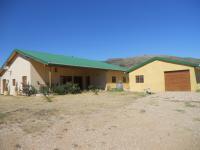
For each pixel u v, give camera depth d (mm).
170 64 20203
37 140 5395
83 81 26859
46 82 21703
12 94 22531
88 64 25438
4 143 5168
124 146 5031
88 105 11039
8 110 9727
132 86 22938
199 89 18594
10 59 22797
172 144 5172
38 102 13008
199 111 8977
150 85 21531
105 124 6902
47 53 25547
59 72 23156
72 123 7031
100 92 22125
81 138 5555
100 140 5414
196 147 4996
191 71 18812
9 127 6578
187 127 6574
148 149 4871
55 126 6668
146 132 6066
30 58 20453
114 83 28375
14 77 22453
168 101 11977
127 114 8445
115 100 13328
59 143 5199
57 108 10086
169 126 6676
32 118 7812
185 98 12922
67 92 20188
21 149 4816
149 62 21719
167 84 20359
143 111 9039
